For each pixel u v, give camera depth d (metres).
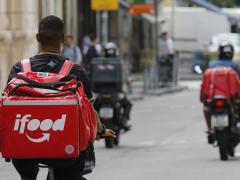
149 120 31.81
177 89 49.03
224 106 19.11
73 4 48.19
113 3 38.44
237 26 67.94
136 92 45.88
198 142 24.16
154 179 16.48
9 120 8.89
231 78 19.48
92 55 38.97
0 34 34.66
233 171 17.58
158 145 23.42
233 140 19.70
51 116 8.88
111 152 21.66
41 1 40.72
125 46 61.16
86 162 9.58
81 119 8.96
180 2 79.31
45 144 8.88
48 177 9.37
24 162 9.10
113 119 22.97
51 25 9.41
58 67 9.30
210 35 66.56
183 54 65.94
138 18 63.28
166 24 66.06
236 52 56.34
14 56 36.84
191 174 17.19
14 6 37.03
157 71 48.47
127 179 16.50
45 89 9.02
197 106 38.59
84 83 9.37
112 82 23.73
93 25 52.44
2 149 8.96
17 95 9.00
